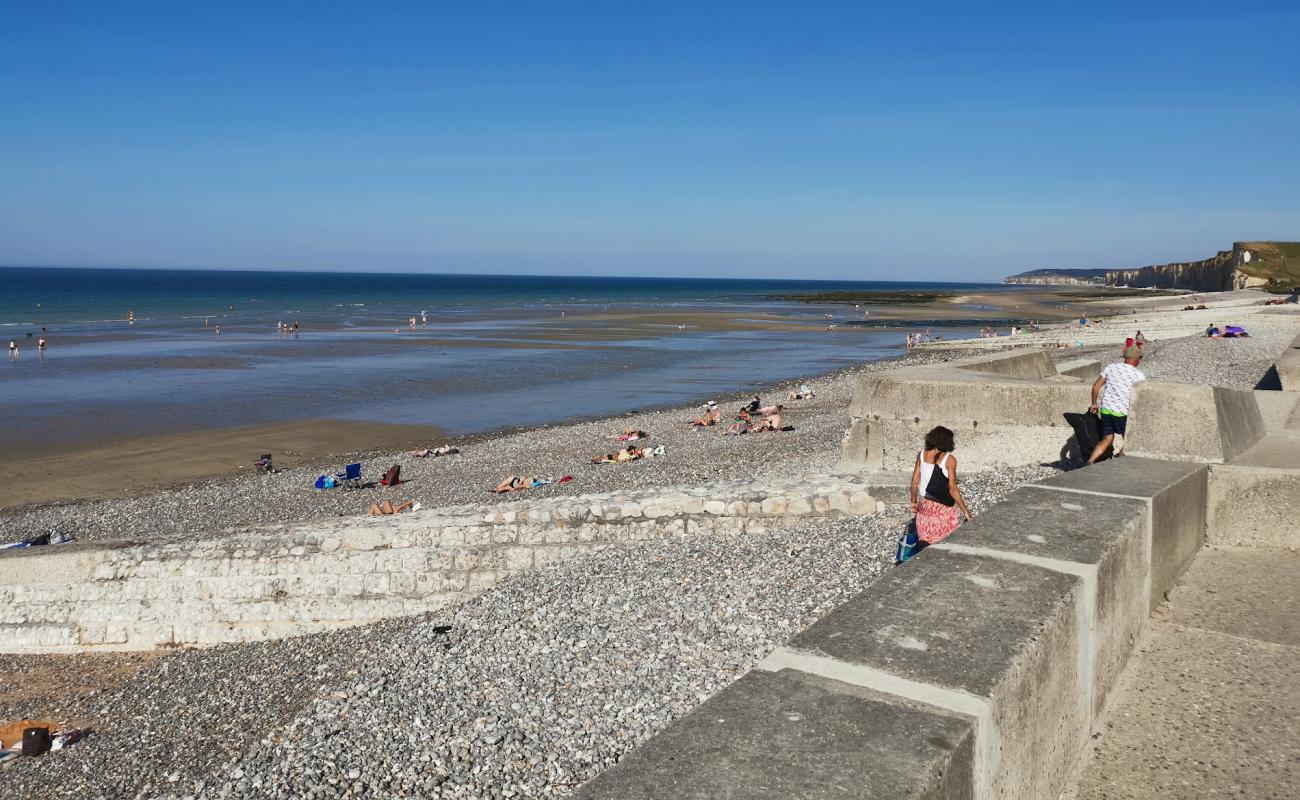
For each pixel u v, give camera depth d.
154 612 12.68
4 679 12.14
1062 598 3.37
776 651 2.96
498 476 22.20
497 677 7.86
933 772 2.22
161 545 12.93
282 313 100.88
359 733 7.49
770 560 9.16
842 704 2.57
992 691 2.63
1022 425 11.38
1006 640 2.98
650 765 2.29
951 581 3.55
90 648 12.83
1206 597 5.26
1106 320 74.69
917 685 2.67
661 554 10.24
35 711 11.08
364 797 6.66
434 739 7.12
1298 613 4.98
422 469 24.17
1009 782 2.80
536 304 129.00
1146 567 4.70
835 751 2.32
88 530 18.62
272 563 12.47
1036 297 155.25
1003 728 2.70
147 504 20.88
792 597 8.12
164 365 49.19
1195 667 4.33
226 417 33.84
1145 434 6.71
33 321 82.94
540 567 11.88
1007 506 4.74
